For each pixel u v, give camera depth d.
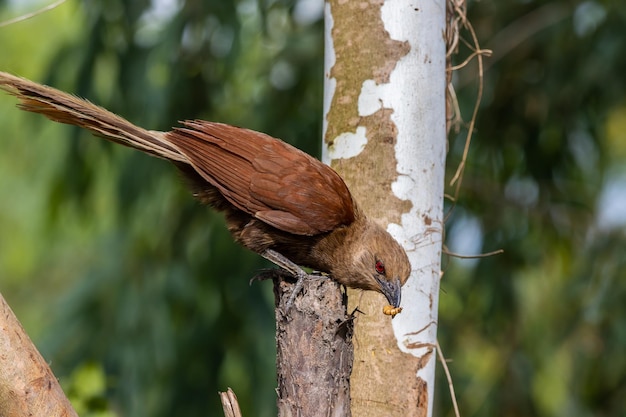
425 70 7.81
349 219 7.92
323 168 8.00
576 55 13.22
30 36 18.70
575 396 13.76
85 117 7.57
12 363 6.09
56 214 13.59
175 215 13.35
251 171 8.00
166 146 7.92
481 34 13.51
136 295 13.00
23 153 18.14
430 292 7.77
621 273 12.98
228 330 12.98
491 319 13.95
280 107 13.33
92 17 12.52
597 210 14.48
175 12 12.64
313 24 13.33
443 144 7.97
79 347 12.96
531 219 14.14
